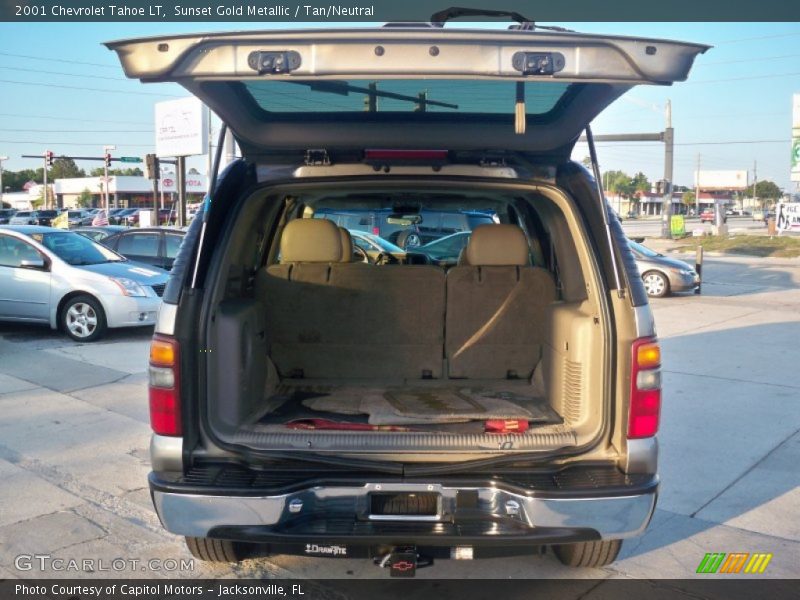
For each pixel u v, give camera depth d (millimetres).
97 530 4598
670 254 31781
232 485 3232
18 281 10812
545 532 3203
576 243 3645
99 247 11828
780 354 10125
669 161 40281
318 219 4582
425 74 2744
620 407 3361
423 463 3354
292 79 2824
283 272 4504
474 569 4117
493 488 3244
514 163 3705
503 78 2771
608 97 3279
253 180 3783
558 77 2779
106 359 9414
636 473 3336
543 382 4375
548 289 4547
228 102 3334
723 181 125812
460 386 4551
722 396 7891
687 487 5363
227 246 3545
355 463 3287
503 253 4570
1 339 10734
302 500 3234
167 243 13836
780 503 5098
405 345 4617
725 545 4457
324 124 3631
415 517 3248
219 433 3469
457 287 4547
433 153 3672
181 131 29891
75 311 10617
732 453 6086
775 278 21547
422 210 5711
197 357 3361
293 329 4582
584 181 3656
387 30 2693
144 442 6211
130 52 2826
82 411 7078
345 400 4207
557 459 3330
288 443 3436
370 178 3717
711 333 11805
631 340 3326
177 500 3225
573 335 3691
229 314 3648
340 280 4539
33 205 97812
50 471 5551
